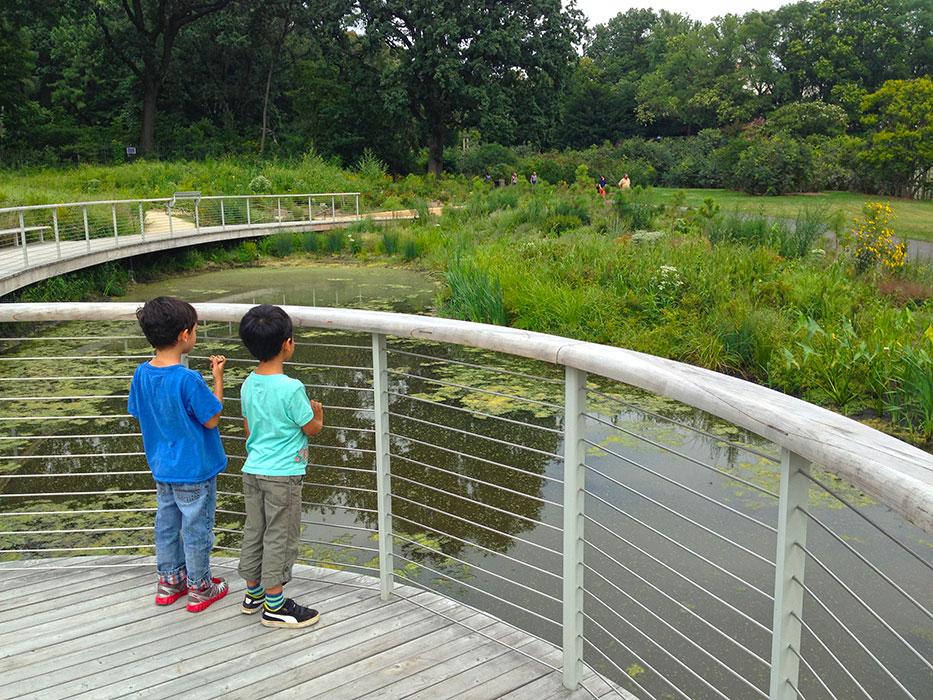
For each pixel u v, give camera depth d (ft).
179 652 7.77
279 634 8.07
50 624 8.30
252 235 67.41
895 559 14.64
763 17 193.98
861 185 113.50
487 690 7.14
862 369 24.35
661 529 15.60
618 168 127.65
